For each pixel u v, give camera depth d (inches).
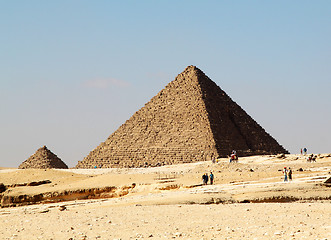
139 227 2094.0
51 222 2289.6
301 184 3243.1
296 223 2059.5
